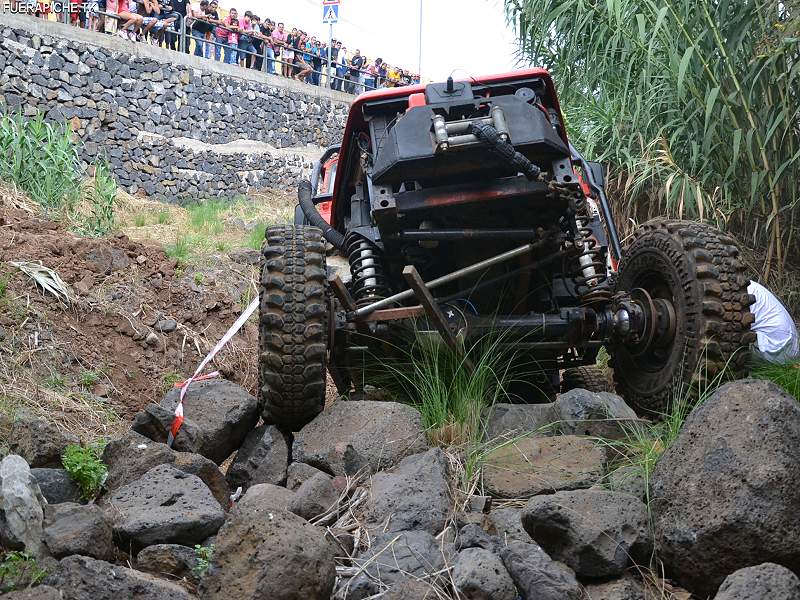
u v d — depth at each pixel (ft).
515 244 14.79
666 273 13.76
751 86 22.33
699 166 24.59
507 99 13.65
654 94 24.27
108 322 18.40
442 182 13.79
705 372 12.75
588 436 12.36
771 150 22.93
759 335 17.60
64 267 19.44
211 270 24.40
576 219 14.84
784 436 9.03
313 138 75.41
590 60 26.30
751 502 8.70
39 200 26.55
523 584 8.68
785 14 22.41
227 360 19.81
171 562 9.23
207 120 62.34
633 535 9.27
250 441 12.97
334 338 14.26
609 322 14.40
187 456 11.21
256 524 8.44
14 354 15.96
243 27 70.69
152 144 56.39
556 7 26.76
